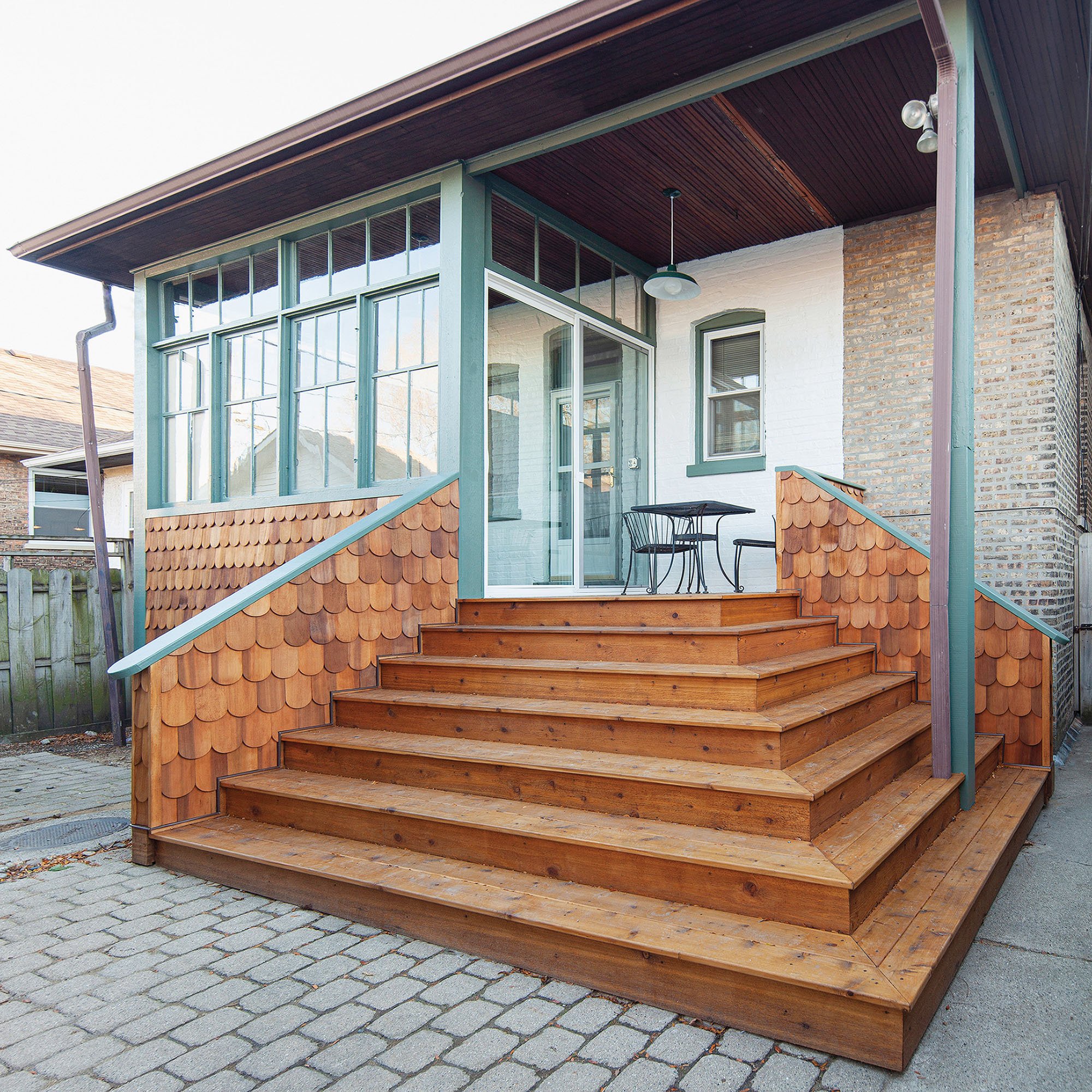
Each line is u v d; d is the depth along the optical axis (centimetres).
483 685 411
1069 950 269
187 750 365
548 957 249
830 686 406
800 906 241
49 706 687
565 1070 201
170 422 712
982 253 564
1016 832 343
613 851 271
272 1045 213
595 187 562
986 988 243
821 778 289
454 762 343
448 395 515
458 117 462
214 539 652
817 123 483
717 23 380
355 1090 194
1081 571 755
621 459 671
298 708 412
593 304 642
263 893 316
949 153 349
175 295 717
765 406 657
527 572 573
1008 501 552
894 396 602
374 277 573
